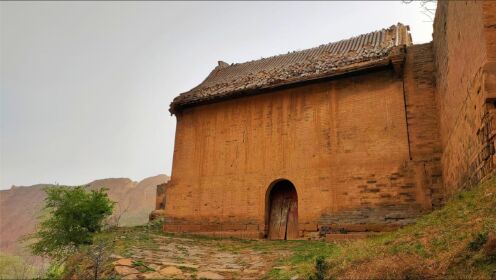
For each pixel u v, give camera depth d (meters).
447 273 5.67
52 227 15.49
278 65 20.72
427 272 5.93
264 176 17.14
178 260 10.87
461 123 10.77
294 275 8.34
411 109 14.99
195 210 18.39
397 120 15.07
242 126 18.33
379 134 15.24
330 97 16.50
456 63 11.14
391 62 15.00
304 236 15.53
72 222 15.35
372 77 15.84
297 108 17.16
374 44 17.81
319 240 14.73
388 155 14.92
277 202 17.30
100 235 15.51
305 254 10.62
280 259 10.58
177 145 19.91
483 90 8.48
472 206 7.83
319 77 16.30
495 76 8.28
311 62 18.25
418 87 15.10
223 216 17.62
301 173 16.33
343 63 16.23
